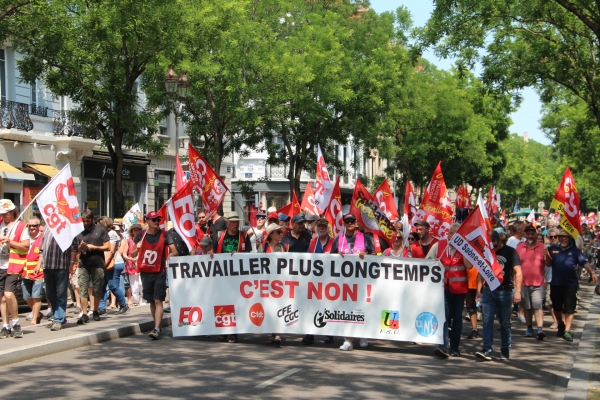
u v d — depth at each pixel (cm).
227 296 1260
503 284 1162
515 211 5309
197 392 850
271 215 1566
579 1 1780
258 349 1199
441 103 4694
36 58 2222
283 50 2836
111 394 835
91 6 2141
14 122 2683
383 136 4578
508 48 2391
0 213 1209
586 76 2347
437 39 2011
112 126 2270
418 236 1361
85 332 1255
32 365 1021
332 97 3153
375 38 3688
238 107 2633
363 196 1450
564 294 1429
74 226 1291
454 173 5334
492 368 1088
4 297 1201
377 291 1212
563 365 1127
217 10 2416
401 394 873
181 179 1656
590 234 3962
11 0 1866
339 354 1168
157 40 2148
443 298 1184
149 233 1295
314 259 1234
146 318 1491
